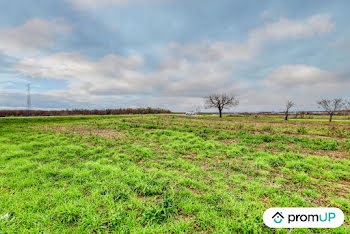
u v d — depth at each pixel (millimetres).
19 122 22641
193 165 6473
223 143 10219
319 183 5117
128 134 12797
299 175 5539
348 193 4543
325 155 7887
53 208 3498
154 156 7691
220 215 3484
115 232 2910
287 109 38438
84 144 9141
